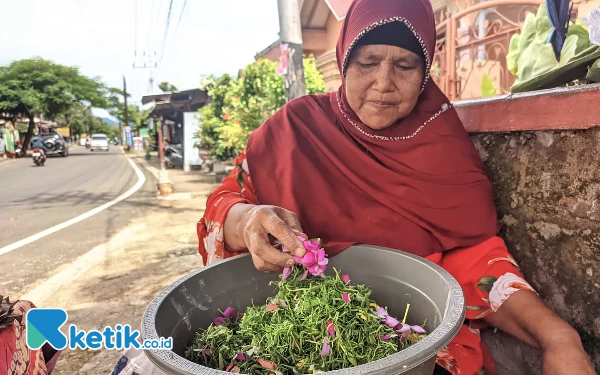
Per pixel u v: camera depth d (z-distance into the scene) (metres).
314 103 1.81
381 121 1.57
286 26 4.14
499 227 1.59
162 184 8.95
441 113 1.64
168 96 14.59
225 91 9.88
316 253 1.27
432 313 1.20
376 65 1.51
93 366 2.53
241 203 1.56
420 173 1.59
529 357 1.62
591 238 1.37
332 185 1.66
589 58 1.55
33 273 4.16
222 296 1.33
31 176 13.30
